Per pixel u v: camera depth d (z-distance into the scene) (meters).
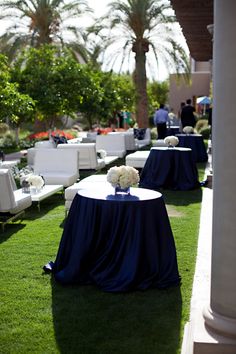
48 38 20.61
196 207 7.89
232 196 3.00
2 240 5.93
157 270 4.36
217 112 3.01
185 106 19.28
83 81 16.88
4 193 6.36
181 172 9.77
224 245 3.04
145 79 22.34
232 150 2.96
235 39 2.88
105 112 20.16
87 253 4.41
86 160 11.64
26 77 16.39
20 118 18.44
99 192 4.69
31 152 11.95
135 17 21.08
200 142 14.19
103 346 3.30
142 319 3.71
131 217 4.29
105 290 4.24
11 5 19.73
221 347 2.97
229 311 3.06
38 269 4.85
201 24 7.23
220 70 2.95
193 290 4.23
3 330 3.54
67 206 6.96
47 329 3.55
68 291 4.27
